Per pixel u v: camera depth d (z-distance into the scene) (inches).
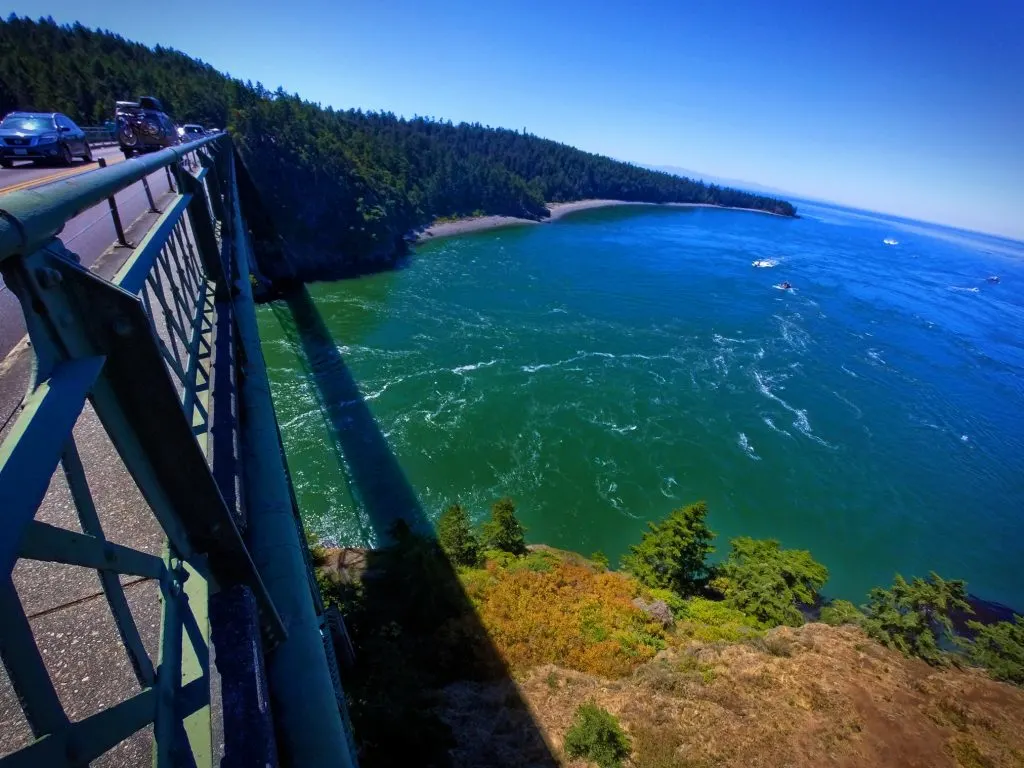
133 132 839.1
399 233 3090.6
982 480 1302.9
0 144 685.3
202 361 304.3
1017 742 621.3
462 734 550.9
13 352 215.5
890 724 627.2
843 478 1239.5
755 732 592.1
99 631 131.0
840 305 2603.3
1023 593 1036.5
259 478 330.0
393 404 1296.8
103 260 279.9
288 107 2893.7
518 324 1911.9
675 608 847.7
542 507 1068.5
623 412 1364.4
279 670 226.5
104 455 195.3
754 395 1531.7
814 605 957.8
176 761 102.5
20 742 104.8
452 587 784.9
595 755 542.3
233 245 764.0
